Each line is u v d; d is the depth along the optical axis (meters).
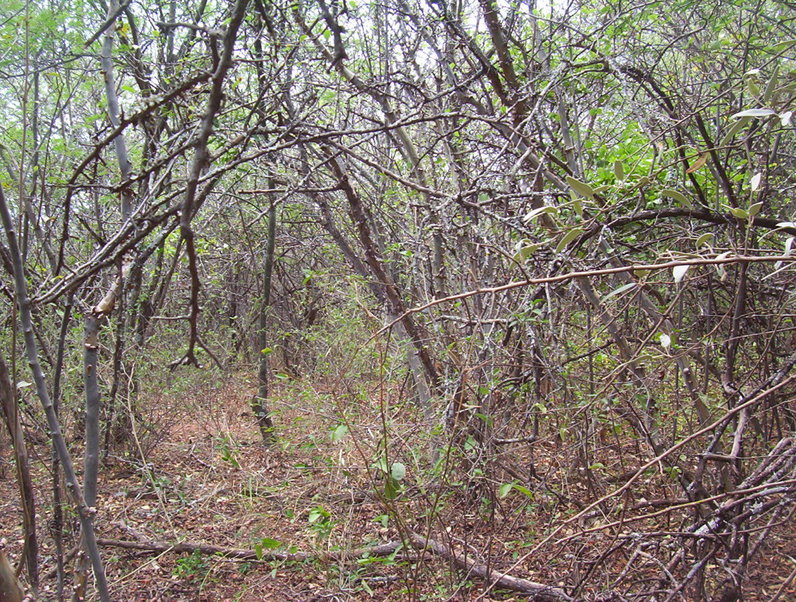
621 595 2.11
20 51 4.65
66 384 4.71
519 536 3.35
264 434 5.41
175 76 3.20
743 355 3.18
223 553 3.93
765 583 2.19
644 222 3.43
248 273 10.70
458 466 3.27
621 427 3.58
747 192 3.48
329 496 3.57
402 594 3.25
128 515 4.68
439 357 3.87
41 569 3.50
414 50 4.45
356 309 5.34
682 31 4.27
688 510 2.46
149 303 6.22
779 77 2.19
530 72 4.02
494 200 3.20
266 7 2.79
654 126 3.34
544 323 3.35
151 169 1.82
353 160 4.73
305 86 3.39
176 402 6.61
